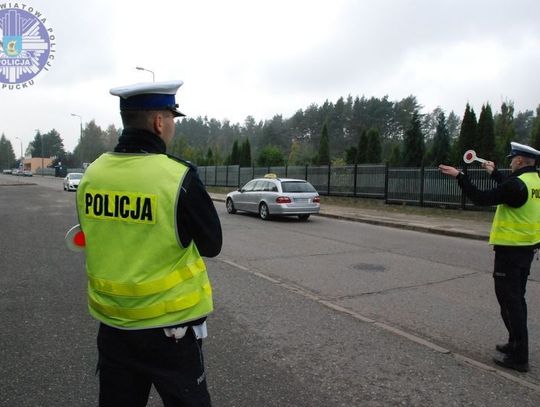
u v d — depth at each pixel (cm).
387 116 8169
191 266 202
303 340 457
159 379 197
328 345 445
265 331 480
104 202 201
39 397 335
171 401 197
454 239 1270
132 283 193
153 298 194
